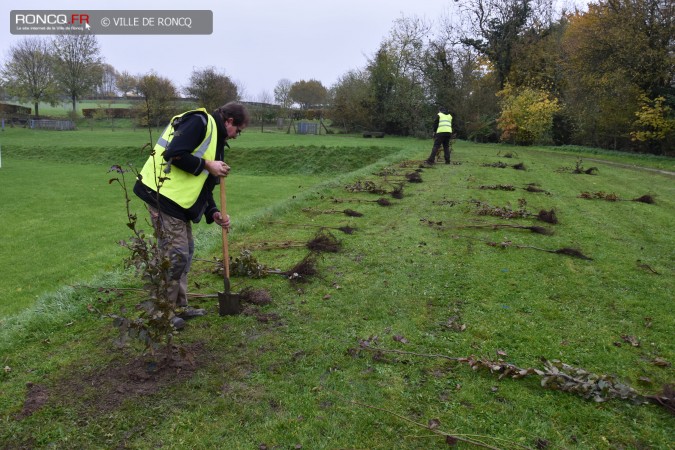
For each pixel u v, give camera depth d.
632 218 8.50
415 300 4.54
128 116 54.34
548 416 2.89
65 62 53.09
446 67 34.16
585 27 24.64
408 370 3.33
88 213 12.68
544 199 10.13
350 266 5.48
